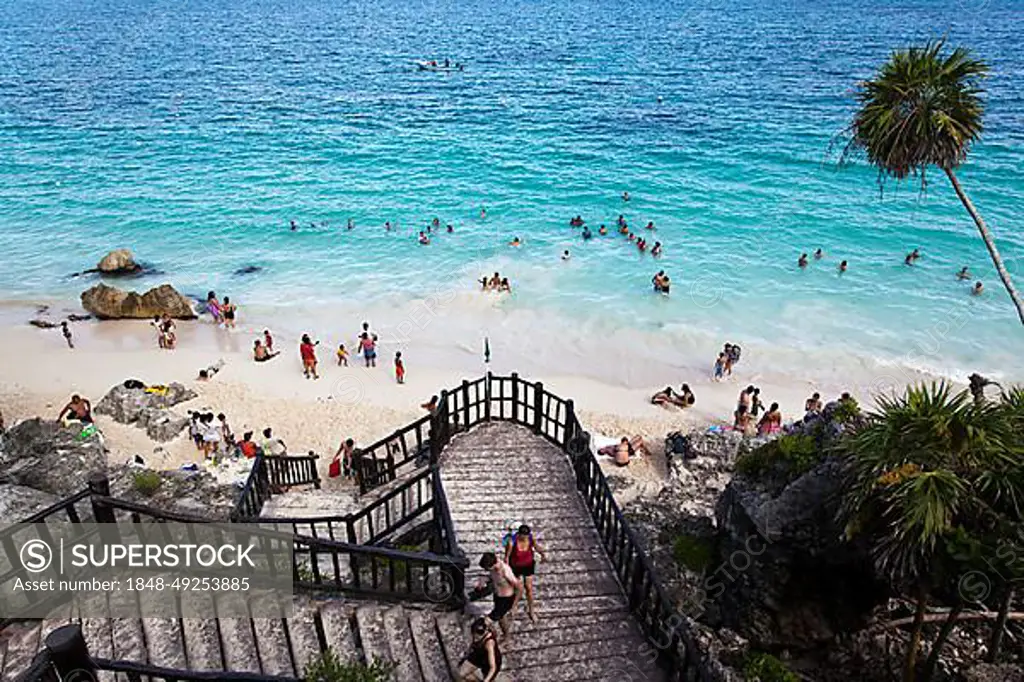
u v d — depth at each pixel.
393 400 26.77
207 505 17.12
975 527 10.18
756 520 13.49
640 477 21.61
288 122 74.06
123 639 7.99
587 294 35.41
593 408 26.47
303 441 23.95
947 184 49.47
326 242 42.97
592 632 10.36
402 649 8.81
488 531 12.78
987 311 32.72
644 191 51.00
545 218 46.22
